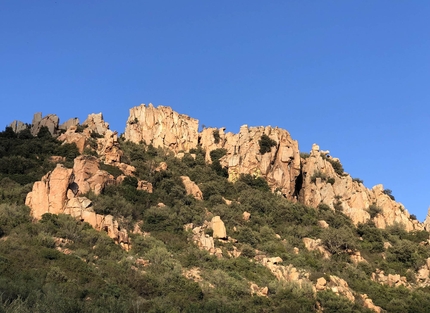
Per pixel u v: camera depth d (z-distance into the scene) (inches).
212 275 3097.9
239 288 2997.0
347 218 4512.8
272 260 3467.0
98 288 2628.0
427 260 3949.3
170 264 3085.6
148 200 3868.1
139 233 3481.8
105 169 4060.0
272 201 4404.5
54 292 2353.6
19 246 2876.5
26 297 2294.5
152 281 2866.6
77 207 3361.2
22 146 4517.7
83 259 2950.3
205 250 3368.6
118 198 3676.2
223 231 3629.4
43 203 3363.7
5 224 3137.3
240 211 4143.7
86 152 4389.8
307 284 3161.9
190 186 4340.6
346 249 3909.9
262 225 4045.3
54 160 4291.3
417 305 3346.5
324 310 3036.4
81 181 3646.7
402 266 3924.7
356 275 3622.0
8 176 3964.1
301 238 3991.1
